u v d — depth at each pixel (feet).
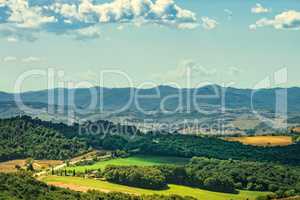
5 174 507.30
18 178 502.79
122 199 552.41
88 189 576.20
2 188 472.85
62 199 491.72
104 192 570.05
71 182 627.87
